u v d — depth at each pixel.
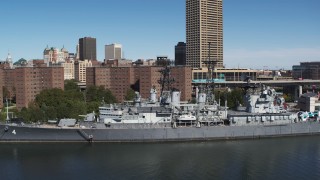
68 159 105.50
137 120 123.56
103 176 92.12
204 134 124.81
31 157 107.25
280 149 115.81
